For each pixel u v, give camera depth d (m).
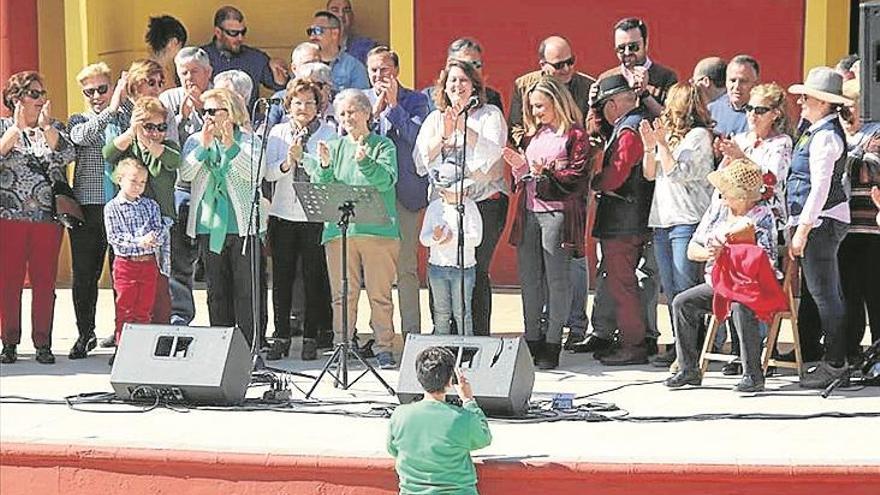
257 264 17.70
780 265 18.11
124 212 18.41
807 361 18.55
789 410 16.27
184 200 19.62
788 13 24.47
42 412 16.41
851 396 16.97
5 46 24.48
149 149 18.52
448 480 13.48
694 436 15.15
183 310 19.89
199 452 14.72
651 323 19.45
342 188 16.69
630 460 14.19
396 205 19.09
